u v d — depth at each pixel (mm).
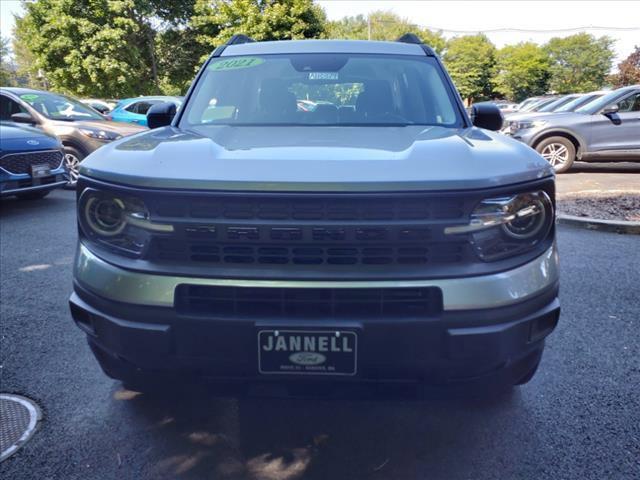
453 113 3246
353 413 2787
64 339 3619
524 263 2061
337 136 2639
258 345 1982
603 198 8047
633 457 2436
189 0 31125
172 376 2143
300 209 1904
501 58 82125
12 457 2432
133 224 2045
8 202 8328
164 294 1995
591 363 3275
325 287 1928
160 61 32094
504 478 2311
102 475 2332
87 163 2246
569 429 2641
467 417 2746
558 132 10938
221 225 1933
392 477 2322
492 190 1954
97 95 29188
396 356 1981
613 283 4625
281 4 25953
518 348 2066
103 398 2912
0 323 3861
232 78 3500
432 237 1922
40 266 5141
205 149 2281
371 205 1897
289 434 2621
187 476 2330
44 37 28156
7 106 9344
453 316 1949
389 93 3355
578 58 90125
